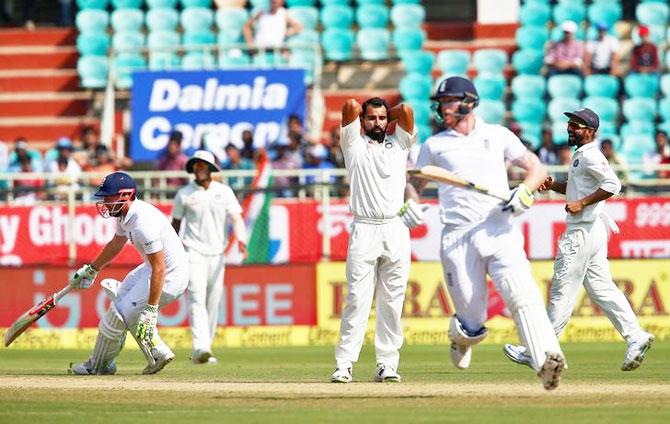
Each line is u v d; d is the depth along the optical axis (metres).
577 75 87.25
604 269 41.97
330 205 66.69
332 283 65.38
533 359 30.69
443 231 31.95
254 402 32.53
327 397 33.66
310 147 76.75
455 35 94.25
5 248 67.19
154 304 39.97
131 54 90.06
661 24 93.31
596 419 28.36
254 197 66.25
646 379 40.19
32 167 80.69
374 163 38.00
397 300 38.81
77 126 89.25
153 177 68.25
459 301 31.59
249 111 83.12
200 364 50.38
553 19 93.69
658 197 67.31
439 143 32.38
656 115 86.06
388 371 39.09
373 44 91.81
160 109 83.38
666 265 65.81
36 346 65.06
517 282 30.97
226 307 65.31
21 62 93.44
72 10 99.19
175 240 41.25
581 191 41.47
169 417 29.28
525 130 84.75
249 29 88.25
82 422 28.50
